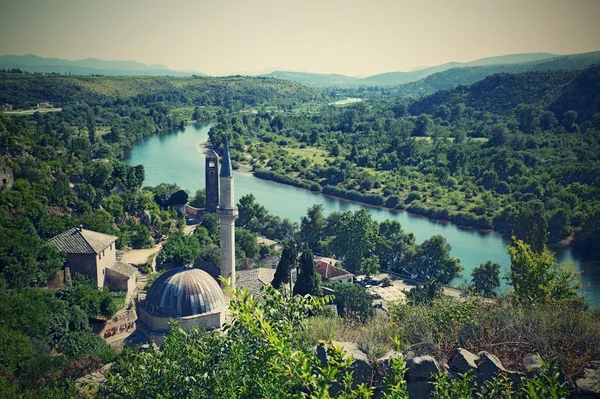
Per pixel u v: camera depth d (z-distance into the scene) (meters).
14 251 64.62
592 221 104.06
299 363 14.44
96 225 87.00
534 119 199.62
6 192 84.75
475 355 18.88
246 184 167.88
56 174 107.25
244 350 17.52
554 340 19.02
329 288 67.62
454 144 196.38
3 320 49.31
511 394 15.79
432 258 94.94
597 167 135.12
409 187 154.38
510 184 144.88
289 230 114.69
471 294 31.03
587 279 89.75
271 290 19.27
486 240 115.81
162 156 196.62
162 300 44.22
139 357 22.66
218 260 82.50
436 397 16.02
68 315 56.09
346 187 158.75
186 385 19.11
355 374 18.19
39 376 42.12
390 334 20.77
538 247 82.25
